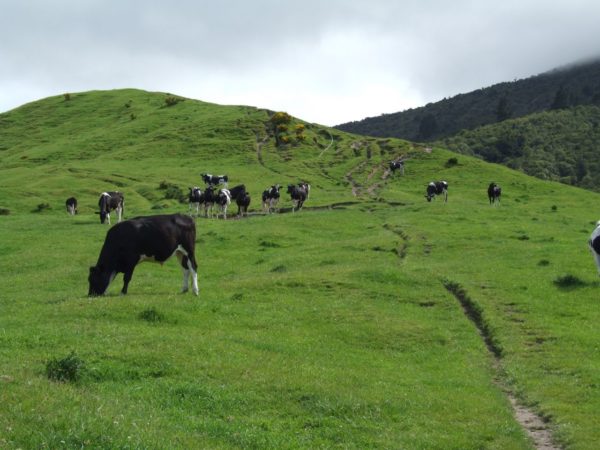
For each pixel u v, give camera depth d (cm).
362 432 1232
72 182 7662
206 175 7431
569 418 1376
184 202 6794
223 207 5759
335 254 3544
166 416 1164
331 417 1281
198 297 2342
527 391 1588
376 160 9394
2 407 995
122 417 1037
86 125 12938
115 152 10256
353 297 2498
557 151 18462
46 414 977
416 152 9712
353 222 4959
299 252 3709
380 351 1908
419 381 1616
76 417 973
